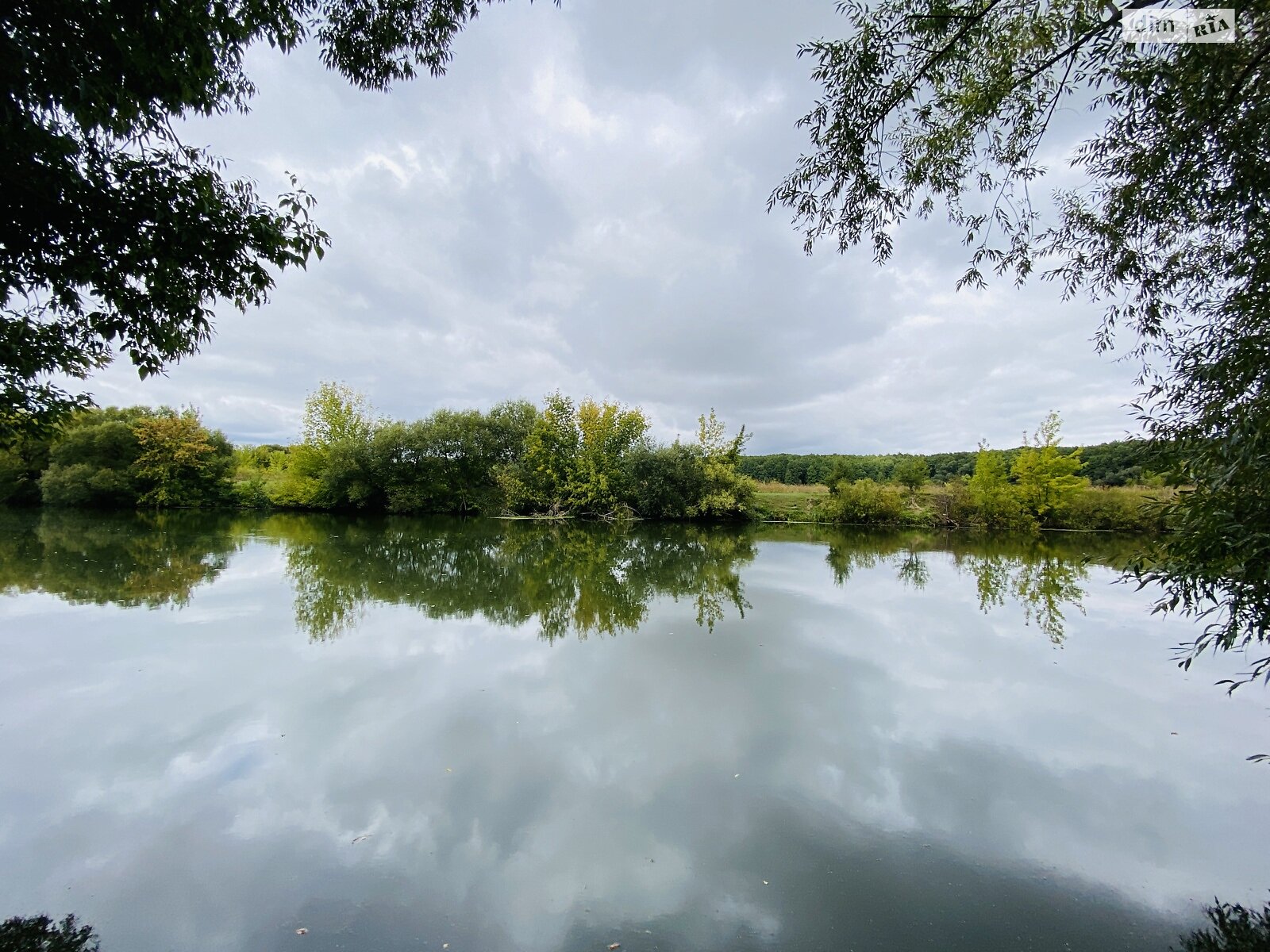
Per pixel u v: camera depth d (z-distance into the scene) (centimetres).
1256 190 385
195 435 3312
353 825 404
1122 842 395
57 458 3148
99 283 393
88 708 591
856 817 421
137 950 289
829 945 298
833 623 997
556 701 632
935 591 1300
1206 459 362
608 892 338
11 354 507
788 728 572
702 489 3247
